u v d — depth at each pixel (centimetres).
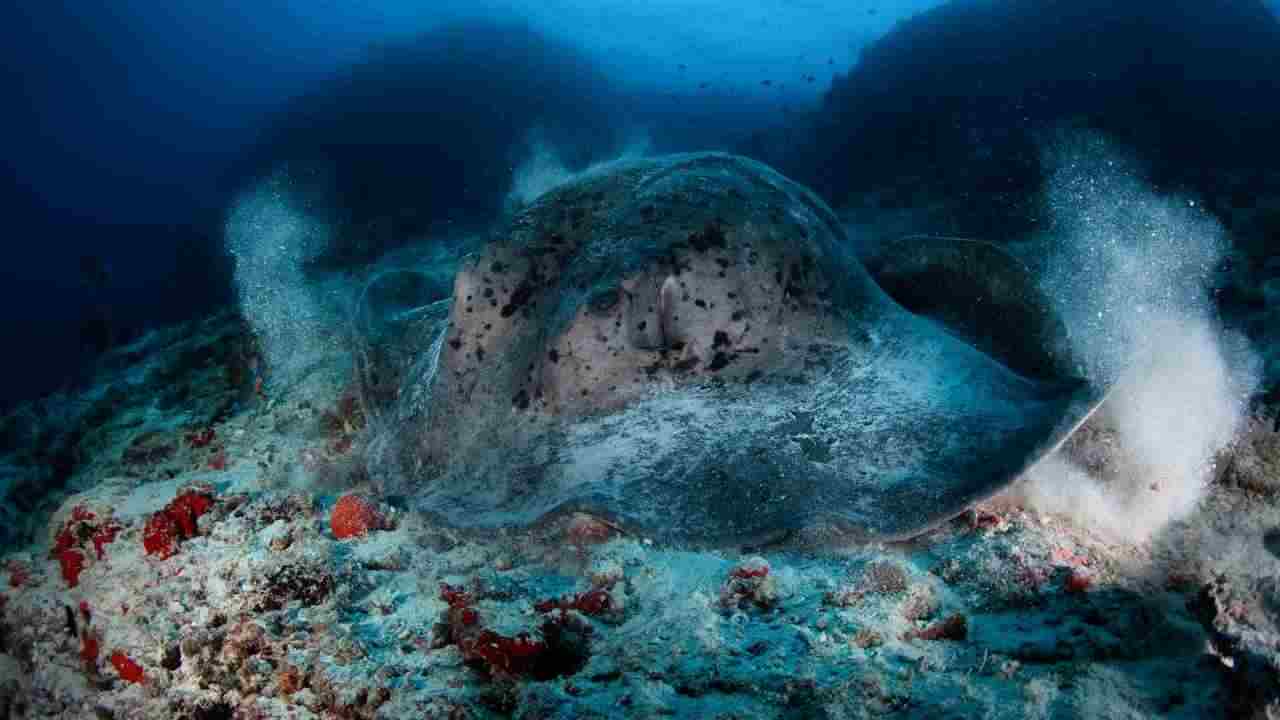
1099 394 297
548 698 230
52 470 637
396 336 431
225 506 391
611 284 334
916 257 438
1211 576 245
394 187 2034
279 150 2578
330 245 1575
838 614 261
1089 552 288
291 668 268
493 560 320
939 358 344
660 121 2514
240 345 673
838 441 305
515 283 361
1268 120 1234
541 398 334
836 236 402
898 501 283
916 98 1505
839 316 354
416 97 2453
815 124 1744
